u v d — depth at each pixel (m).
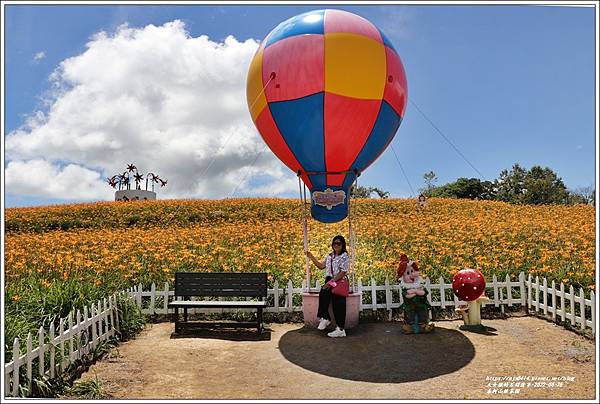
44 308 7.12
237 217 22.59
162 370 6.34
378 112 7.73
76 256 12.73
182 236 15.64
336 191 8.27
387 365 6.48
